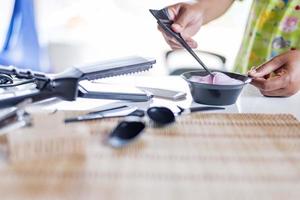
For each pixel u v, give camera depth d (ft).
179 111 2.08
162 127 1.85
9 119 1.71
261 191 1.32
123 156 1.54
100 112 2.00
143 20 6.34
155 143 1.67
